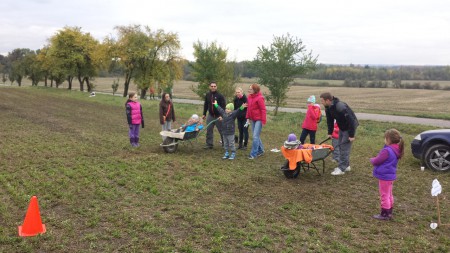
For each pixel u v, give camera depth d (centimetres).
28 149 1103
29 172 850
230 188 788
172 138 1120
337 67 11994
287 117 2509
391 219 636
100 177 826
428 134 988
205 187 780
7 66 14575
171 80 5112
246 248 515
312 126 1055
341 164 919
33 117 1989
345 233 565
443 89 8606
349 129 874
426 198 755
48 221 588
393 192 789
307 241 539
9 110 2334
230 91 3391
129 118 1176
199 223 588
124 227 573
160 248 502
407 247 525
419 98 6234
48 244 511
